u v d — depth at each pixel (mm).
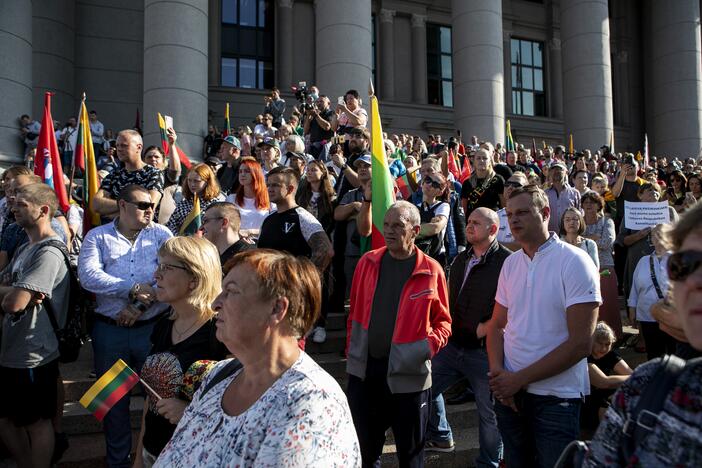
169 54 13469
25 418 3586
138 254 4059
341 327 6328
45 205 3781
